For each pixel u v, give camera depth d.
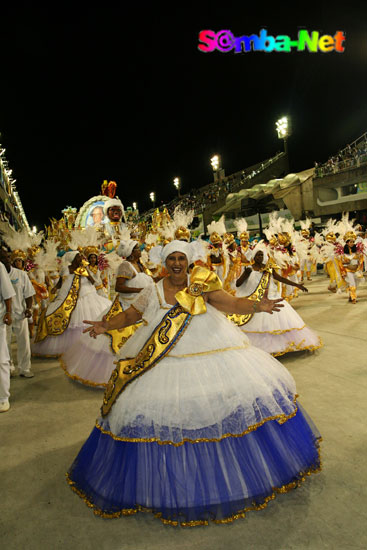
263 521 2.46
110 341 5.09
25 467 3.29
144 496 2.48
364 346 6.14
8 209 34.38
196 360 2.71
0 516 2.68
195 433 2.52
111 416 2.70
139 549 2.31
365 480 2.78
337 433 3.48
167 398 2.56
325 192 31.50
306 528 2.37
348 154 30.42
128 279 5.13
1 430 4.03
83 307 6.89
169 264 2.88
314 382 4.77
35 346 6.90
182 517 2.44
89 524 2.54
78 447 3.57
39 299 8.59
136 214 20.78
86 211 20.36
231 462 2.51
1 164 34.16
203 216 40.00
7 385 4.58
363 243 11.42
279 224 11.48
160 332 2.78
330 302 10.55
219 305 2.93
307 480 2.82
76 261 7.08
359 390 4.41
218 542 2.32
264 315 5.94
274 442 2.66
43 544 2.39
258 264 6.24
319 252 12.80
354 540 2.25
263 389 2.67
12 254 6.66
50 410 4.46
